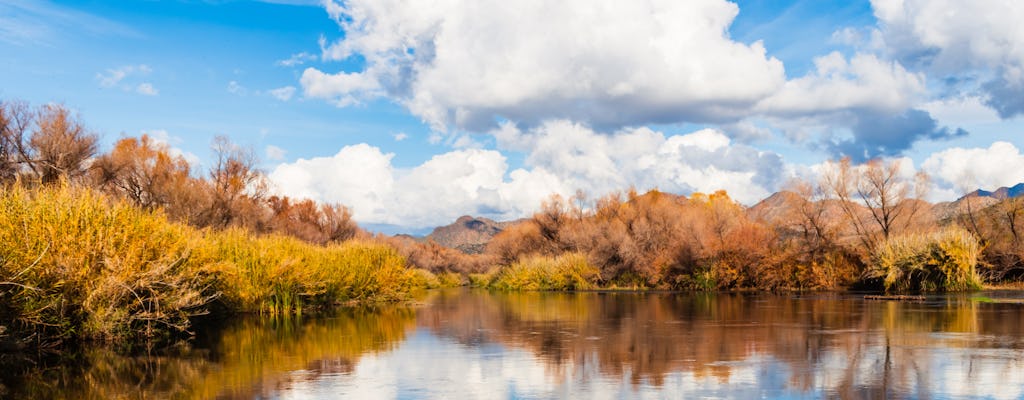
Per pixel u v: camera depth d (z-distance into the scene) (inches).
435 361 441.4
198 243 679.7
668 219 2016.5
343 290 996.6
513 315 831.7
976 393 320.8
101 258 527.5
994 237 1430.9
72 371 408.2
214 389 351.6
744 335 564.4
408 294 1206.3
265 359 453.4
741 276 1572.3
